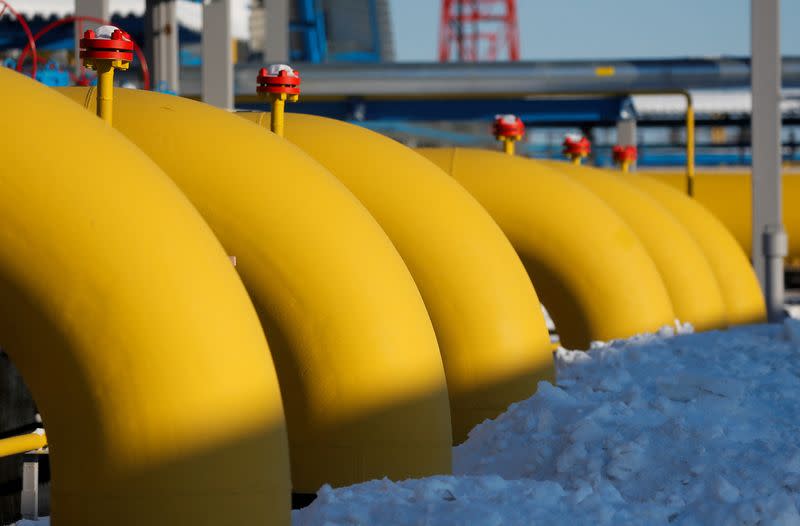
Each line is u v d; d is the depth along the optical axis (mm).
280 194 8125
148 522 6004
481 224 10906
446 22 99500
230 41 22594
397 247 10484
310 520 7332
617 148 24453
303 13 50281
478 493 7820
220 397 6066
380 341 8258
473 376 10594
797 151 45188
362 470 8281
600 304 14180
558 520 7285
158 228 6074
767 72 23922
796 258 34406
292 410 8328
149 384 5949
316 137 10672
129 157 6238
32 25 33250
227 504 6090
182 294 6035
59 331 5938
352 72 33188
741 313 20172
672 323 15172
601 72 33156
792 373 12367
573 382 12133
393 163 10688
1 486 8695
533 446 9719
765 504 7570
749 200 32656
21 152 5891
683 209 20922
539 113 35406
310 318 8180
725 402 10516
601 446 9320
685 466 8727
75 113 6254
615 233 14617
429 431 8391
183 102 8727
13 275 5898
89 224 5910
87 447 6027
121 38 8211
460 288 10578
